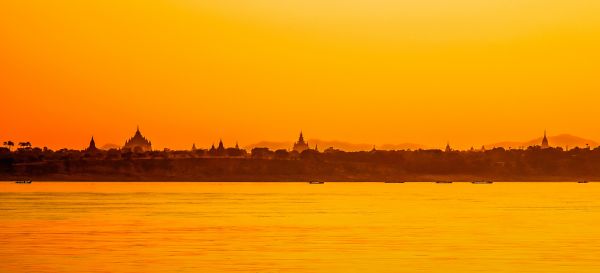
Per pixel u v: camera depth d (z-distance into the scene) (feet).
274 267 627.46
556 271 604.90
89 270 610.65
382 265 638.94
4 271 605.73
